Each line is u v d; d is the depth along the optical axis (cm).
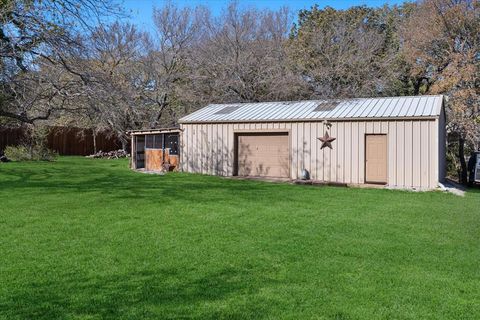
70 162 2381
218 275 502
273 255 586
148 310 401
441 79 2230
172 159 2047
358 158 1580
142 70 2845
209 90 2812
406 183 1497
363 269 530
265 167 1806
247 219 830
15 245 619
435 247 641
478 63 2136
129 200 1040
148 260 557
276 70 2738
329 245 643
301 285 471
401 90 2873
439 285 477
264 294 444
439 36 2280
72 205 955
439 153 1514
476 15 2188
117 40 2527
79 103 1311
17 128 2412
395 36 2977
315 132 1666
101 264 538
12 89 1128
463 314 402
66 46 1153
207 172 1917
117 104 1458
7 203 969
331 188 1422
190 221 804
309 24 3247
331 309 408
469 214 930
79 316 386
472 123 2053
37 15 1098
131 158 2152
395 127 1518
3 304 411
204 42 2881
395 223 817
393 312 404
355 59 2747
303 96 2733
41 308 403
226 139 1869
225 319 385
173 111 2895
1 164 2062
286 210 939
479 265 552
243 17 2873
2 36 1074
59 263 539
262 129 1778
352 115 1600
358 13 3203
